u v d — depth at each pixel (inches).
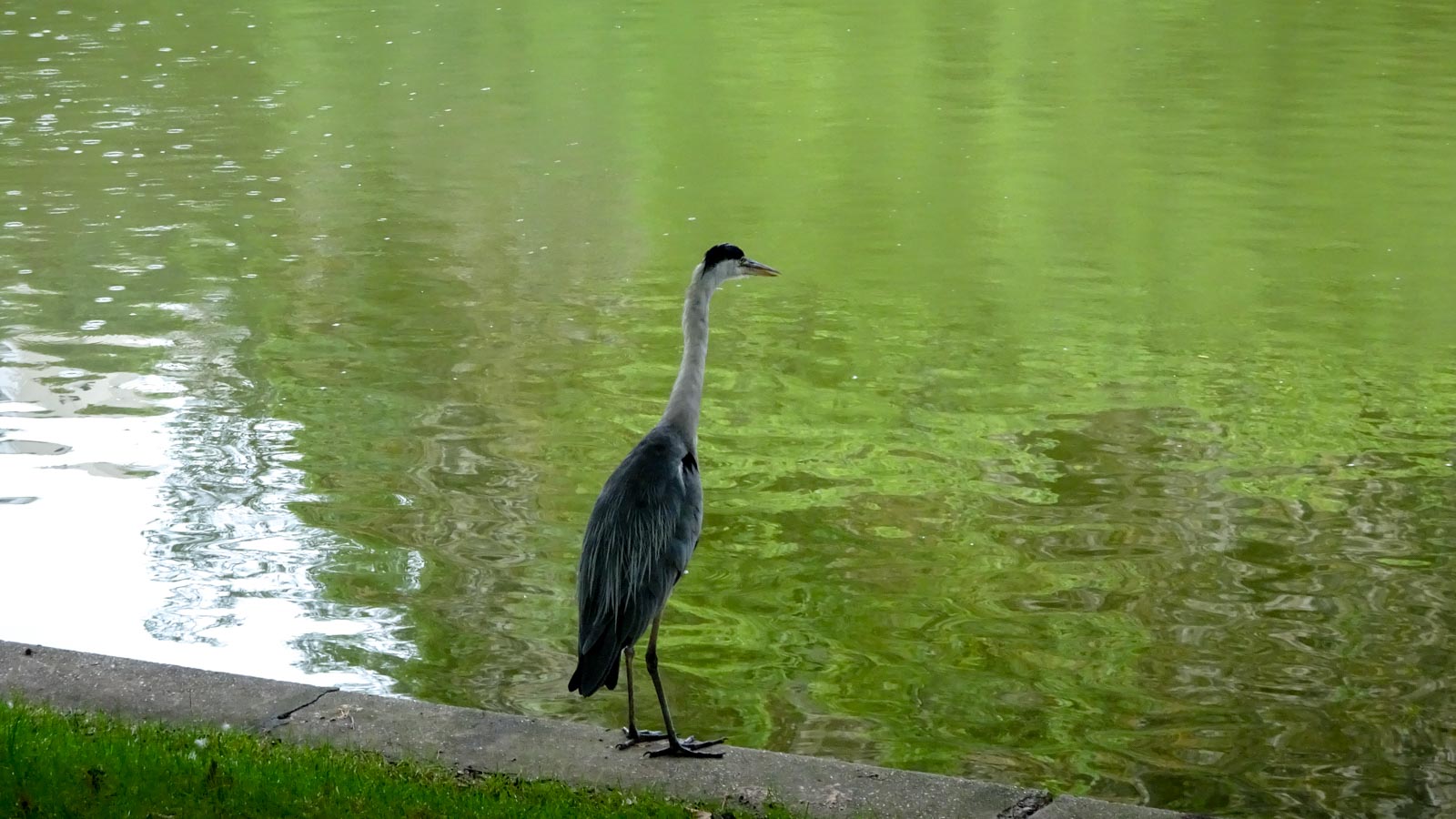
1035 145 1165.1
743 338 737.6
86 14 1835.6
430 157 1127.0
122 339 721.0
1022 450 596.7
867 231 932.6
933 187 1043.3
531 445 597.6
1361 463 579.5
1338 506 540.7
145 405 635.5
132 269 839.1
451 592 474.3
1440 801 366.9
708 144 1178.0
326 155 1133.7
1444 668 429.7
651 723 402.0
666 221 954.1
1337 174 1058.7
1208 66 1476.4
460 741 314.5
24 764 281.9
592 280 828.0
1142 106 1298.0
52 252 870.4
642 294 803.4
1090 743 393.4
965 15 1812.3
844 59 1540.4
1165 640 447.8
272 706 328.5
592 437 606.2
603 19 1798.7
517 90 1386.6
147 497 542.0
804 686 422.6
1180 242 904.3
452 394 654.5
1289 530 520.4
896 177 1069.1
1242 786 374.3
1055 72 1462.8
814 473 574.9
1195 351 714.2
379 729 318.7
